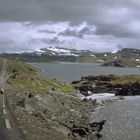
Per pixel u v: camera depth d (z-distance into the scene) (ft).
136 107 301.43
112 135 161.07
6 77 378.32
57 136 109.29
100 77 578.25
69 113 219.00
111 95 447.83
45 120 144.97
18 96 216.33
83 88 485.15
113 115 243.40
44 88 366.22
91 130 156.04
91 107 294.66
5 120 117.50
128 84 475.72
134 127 187.01
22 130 102.73
